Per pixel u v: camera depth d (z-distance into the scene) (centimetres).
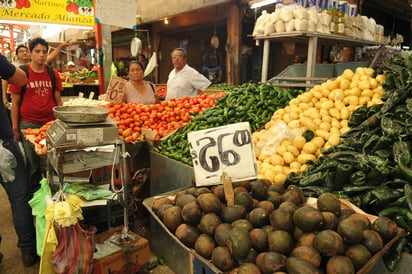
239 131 194
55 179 302
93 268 246
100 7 458
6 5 478
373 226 152
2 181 291
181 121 411
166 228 171
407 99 247
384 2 980
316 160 254
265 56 476
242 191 179
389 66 308
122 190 264
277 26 433
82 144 241
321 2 440
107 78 582
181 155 323
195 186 211
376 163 202
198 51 1153
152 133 366
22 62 549
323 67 575
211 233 155
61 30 1309
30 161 378
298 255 131
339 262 126
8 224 389
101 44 571
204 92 664
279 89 398
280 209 154
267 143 284
